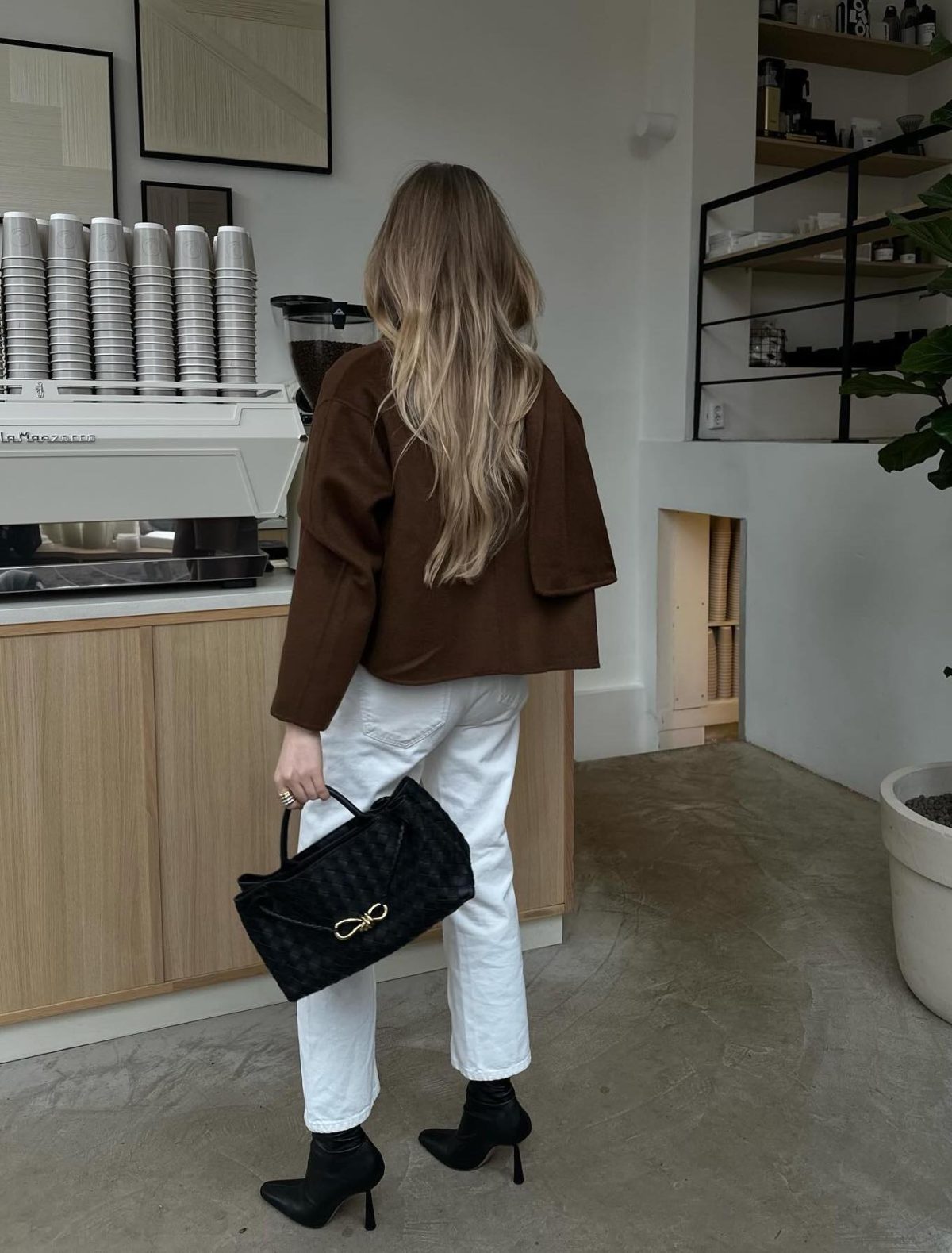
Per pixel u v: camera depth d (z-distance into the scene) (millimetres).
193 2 3084
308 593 1231
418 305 1265
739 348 3814
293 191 3307
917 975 1967
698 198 3650
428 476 1248
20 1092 1745
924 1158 1579
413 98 3439
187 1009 1956
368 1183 1423
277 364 3363
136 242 1810
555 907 2211
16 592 1754
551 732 2152
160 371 1834
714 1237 1417
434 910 1282
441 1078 1789
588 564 1403
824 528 3242
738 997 2045
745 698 3719
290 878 1253
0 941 1771
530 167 3662
